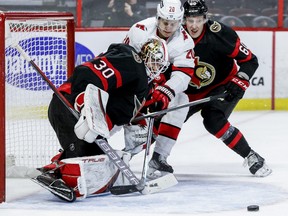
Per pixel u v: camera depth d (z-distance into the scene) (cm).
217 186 1138
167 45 1114
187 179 1206
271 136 1714
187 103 1150
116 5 2119
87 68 1009
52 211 952
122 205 988
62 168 1010
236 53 1216
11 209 965
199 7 1176
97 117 988
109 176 1046
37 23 1225
